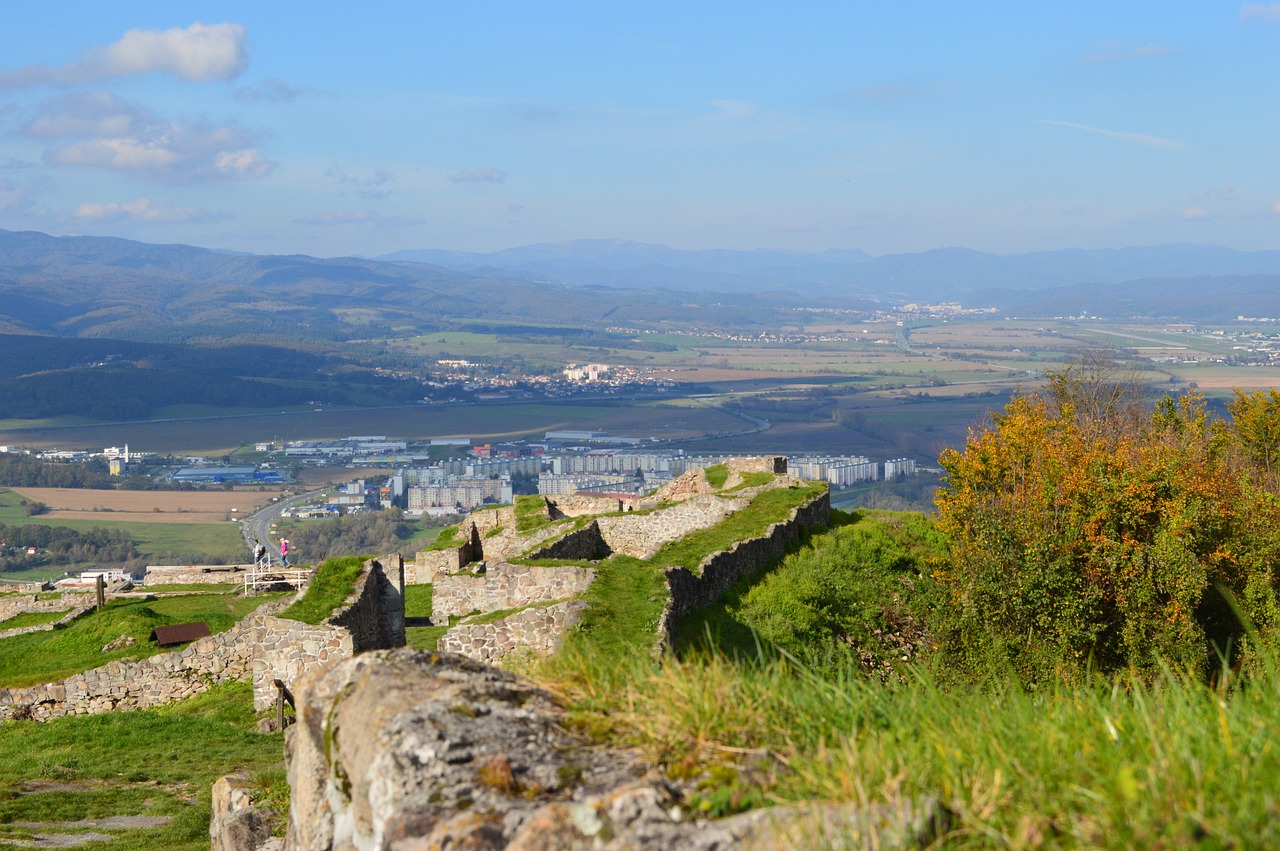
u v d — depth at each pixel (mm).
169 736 25188
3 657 33375
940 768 6293
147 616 36031
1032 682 26344
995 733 6973
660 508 40906
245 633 28281
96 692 27578
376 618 27625
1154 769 5828
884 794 5895
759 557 35312
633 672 8047
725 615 29078
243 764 22781
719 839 5543
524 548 32562
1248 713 7066
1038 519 32250
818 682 7879
